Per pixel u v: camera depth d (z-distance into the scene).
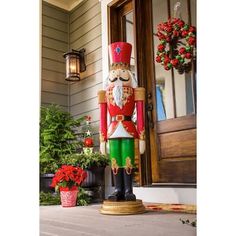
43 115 3.83
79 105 4.25
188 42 2.86
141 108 2.39
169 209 2.38
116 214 2.18
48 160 3.55
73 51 4.15
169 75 3.10
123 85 2.36
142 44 3.37
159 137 3.18
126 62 2.43
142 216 2.08
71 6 4.49
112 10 3.79
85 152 3.46
